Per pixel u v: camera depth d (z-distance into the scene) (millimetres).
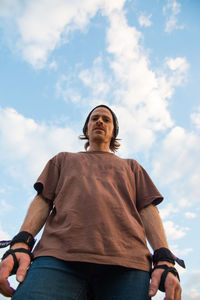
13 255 1676
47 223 2037
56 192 2221
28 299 1455
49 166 2449
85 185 2115
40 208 2133
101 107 3146
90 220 1863
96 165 2389
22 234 1844
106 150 2857
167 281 1597
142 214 2188
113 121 3219
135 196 2328
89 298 1729
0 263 1663
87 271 1708
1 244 1854
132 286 1639
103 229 1823
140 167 2617
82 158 2469
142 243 1889
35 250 1873
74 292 1615
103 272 1718
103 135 2836
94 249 1704
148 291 1663
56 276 1604
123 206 2039
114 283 1677
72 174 2258
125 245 1803
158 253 1804
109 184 2178
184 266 1854
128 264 1695
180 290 1607
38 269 1634
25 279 1587
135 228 1938
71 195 2094
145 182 2434
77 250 1703
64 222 1916
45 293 1509
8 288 1567
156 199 2270
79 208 1953
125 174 2369
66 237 1779
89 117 3318
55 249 1734
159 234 1980
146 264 1777
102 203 1975
